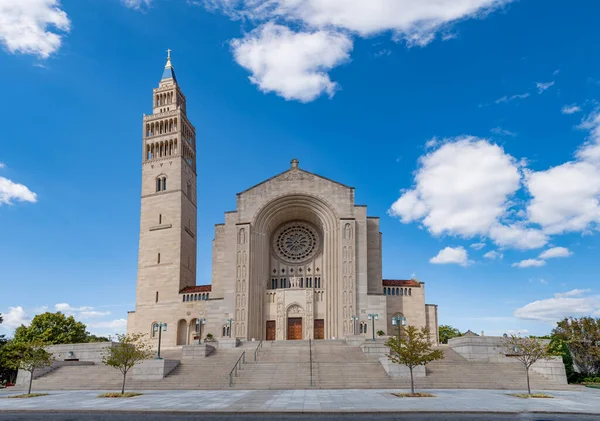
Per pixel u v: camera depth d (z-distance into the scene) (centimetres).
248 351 5684
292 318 7481
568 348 5581
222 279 7806
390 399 3366
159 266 8288
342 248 7381
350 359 5222
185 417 2745
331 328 7262
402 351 3738
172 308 7981
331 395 3647
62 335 8506
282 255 8069
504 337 5447
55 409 3062
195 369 4959
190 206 8956
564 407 2998
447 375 4628
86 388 4647
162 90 9388
